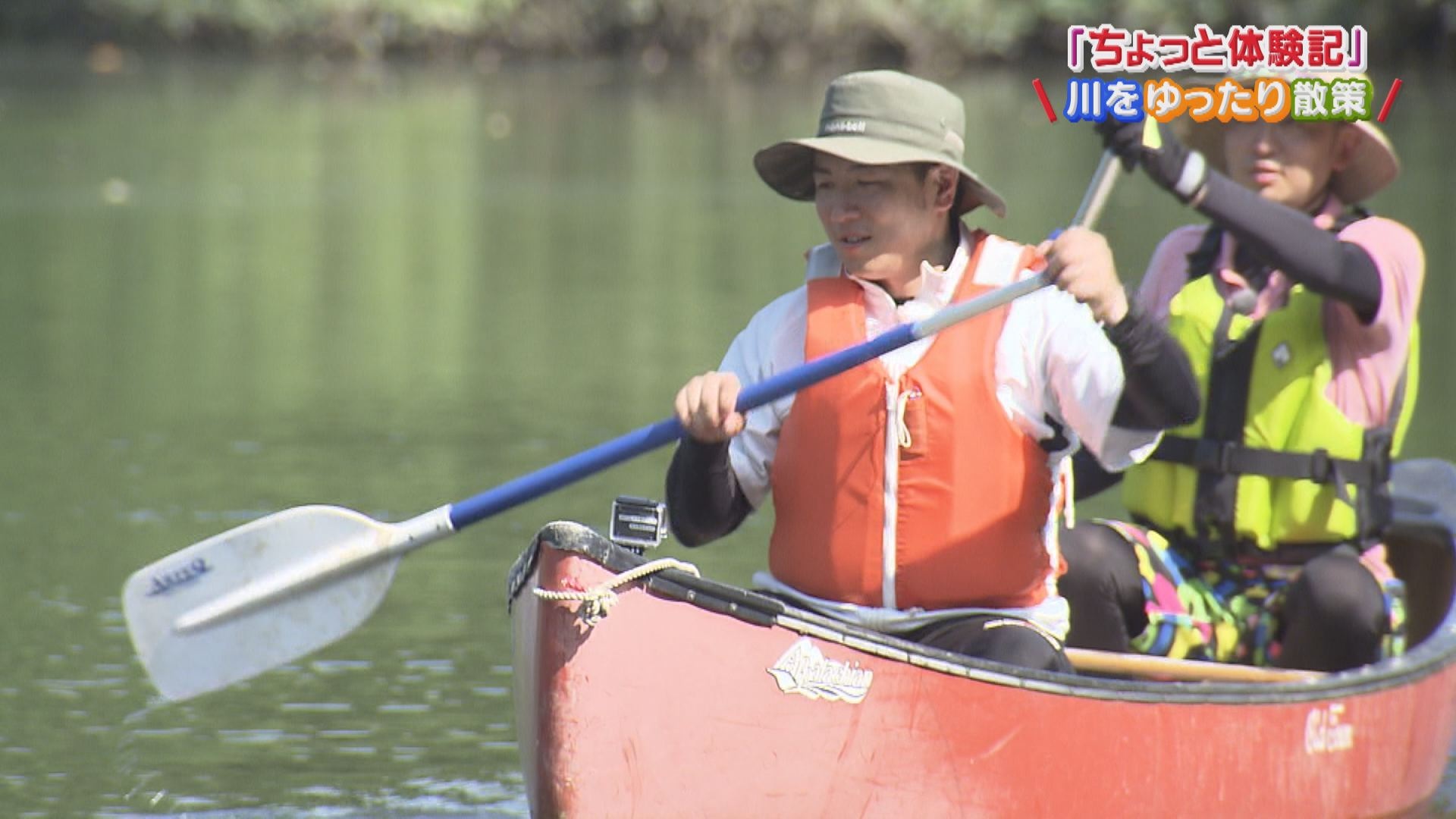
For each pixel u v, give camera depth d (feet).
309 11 495.41
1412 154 255.91
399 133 309.42
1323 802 51.11
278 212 211.20
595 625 42.68
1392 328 56.24
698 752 43.55
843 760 44.39
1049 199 209.56
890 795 44.86
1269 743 49.42
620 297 149.89
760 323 49.42
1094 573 54.70
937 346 46.80
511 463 93.50
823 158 47.24
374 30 500.33
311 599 50.34
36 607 70.64
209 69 461.78
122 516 83.20
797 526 48.16
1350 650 54.03
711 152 280.72
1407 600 63.72
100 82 412.16
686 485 47.21
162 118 330.34
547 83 431.84
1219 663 54.49
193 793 53.93
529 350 126.21
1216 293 57.82
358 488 88.07
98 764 56.13
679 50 495.00
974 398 46.55
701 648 43.39
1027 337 46.57
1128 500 59.06
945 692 44.88
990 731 45.37
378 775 55.47
